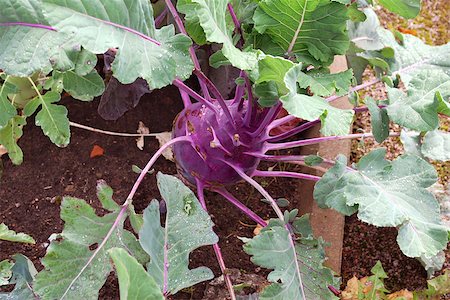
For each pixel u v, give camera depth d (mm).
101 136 985
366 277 896
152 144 988
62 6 603
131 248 733
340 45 771
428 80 781
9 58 651
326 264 894
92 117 997
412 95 776
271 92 740
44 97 794
